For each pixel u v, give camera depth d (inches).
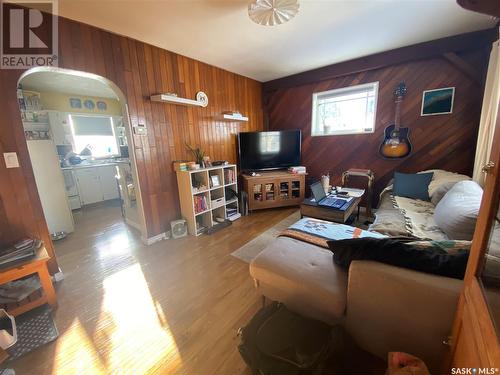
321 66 133.1
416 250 40.9
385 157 123.5
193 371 47.3
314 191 106.7
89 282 78.0
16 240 70.2
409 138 119.0
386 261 42.1
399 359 34.9
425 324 37.6
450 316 34.9
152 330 57.7
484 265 28.1
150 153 102.3
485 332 23.3
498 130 25.0
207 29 85.6
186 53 108.4
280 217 136.2
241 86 147.6
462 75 102.7
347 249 49.6
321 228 76.6
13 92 66.6
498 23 86.9
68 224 121.1
